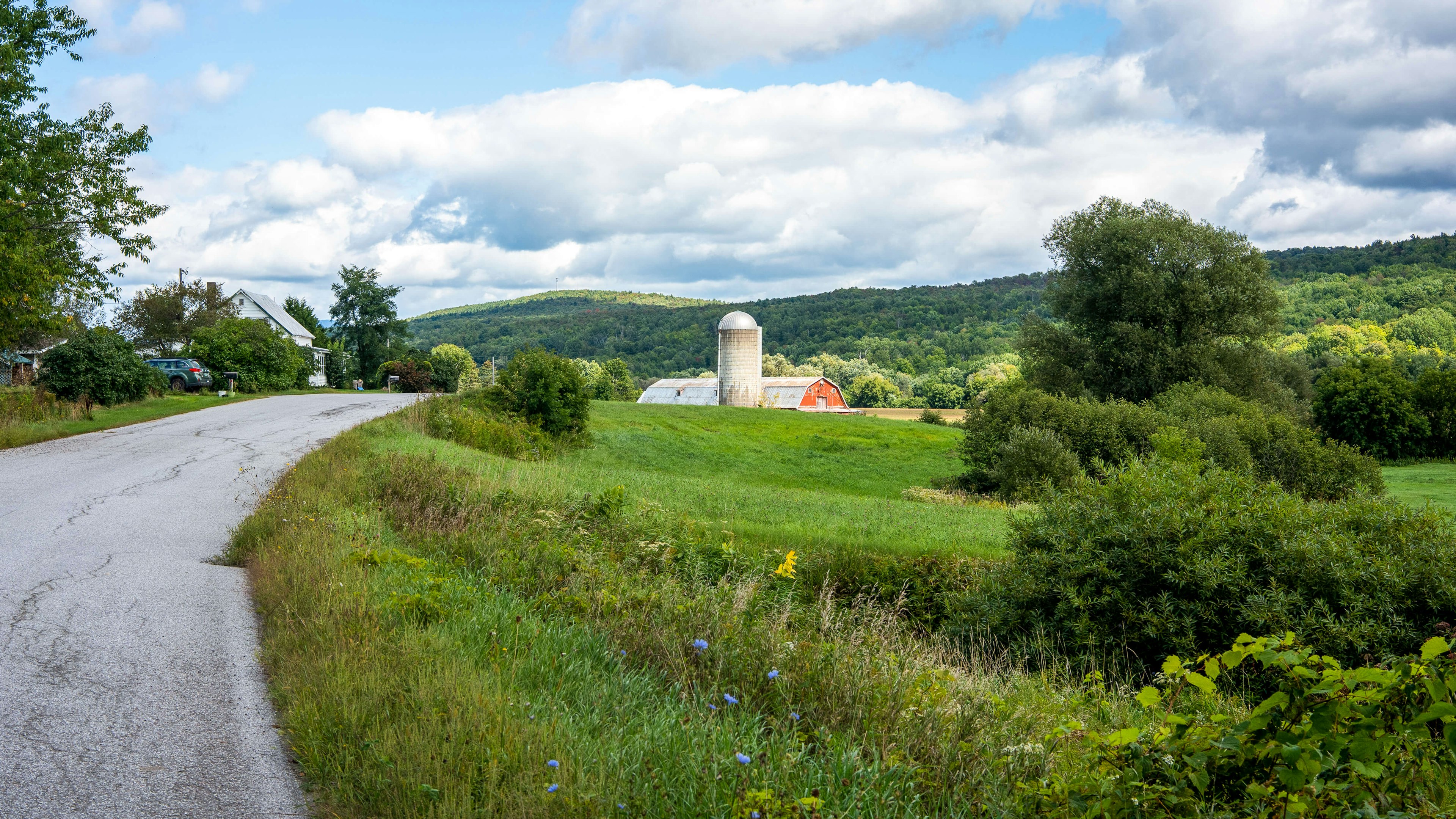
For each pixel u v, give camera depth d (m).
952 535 15.91
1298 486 28.05
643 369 160.62
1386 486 33.28
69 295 28.42
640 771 3.72
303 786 3.95
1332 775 2.55
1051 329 48.94
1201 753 2.83
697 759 3.73
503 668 5.05
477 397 32.03
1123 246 45.50
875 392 120.75
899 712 4.66
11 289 23.20
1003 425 29.02
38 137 24.55
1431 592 8.89
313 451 17.34
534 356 31.95
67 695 4.93
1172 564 9.69
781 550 13.78
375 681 4.66
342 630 5.55
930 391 118.94
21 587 7.27
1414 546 9.45
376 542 9.29
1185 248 45.06
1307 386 63.09
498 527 11.48
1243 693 8.24
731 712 4.78
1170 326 45.34
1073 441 28.98
